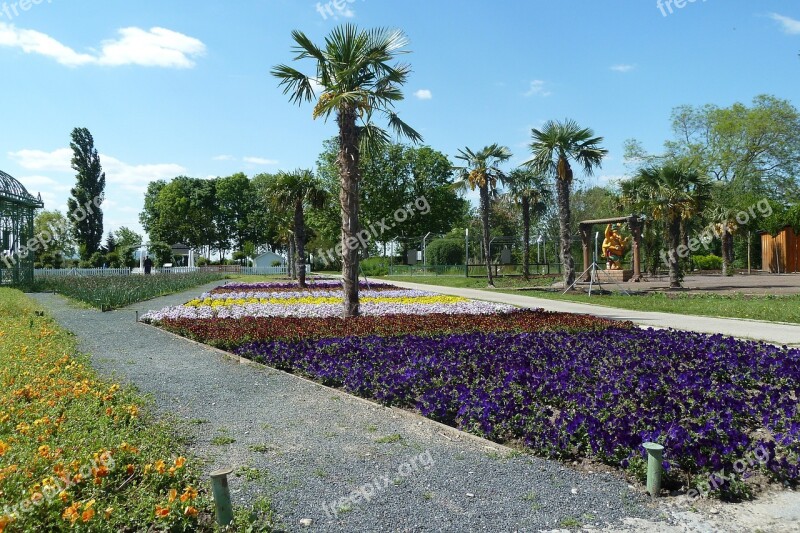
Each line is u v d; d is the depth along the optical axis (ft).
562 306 60.75
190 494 11.70
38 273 129.49
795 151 136.26
